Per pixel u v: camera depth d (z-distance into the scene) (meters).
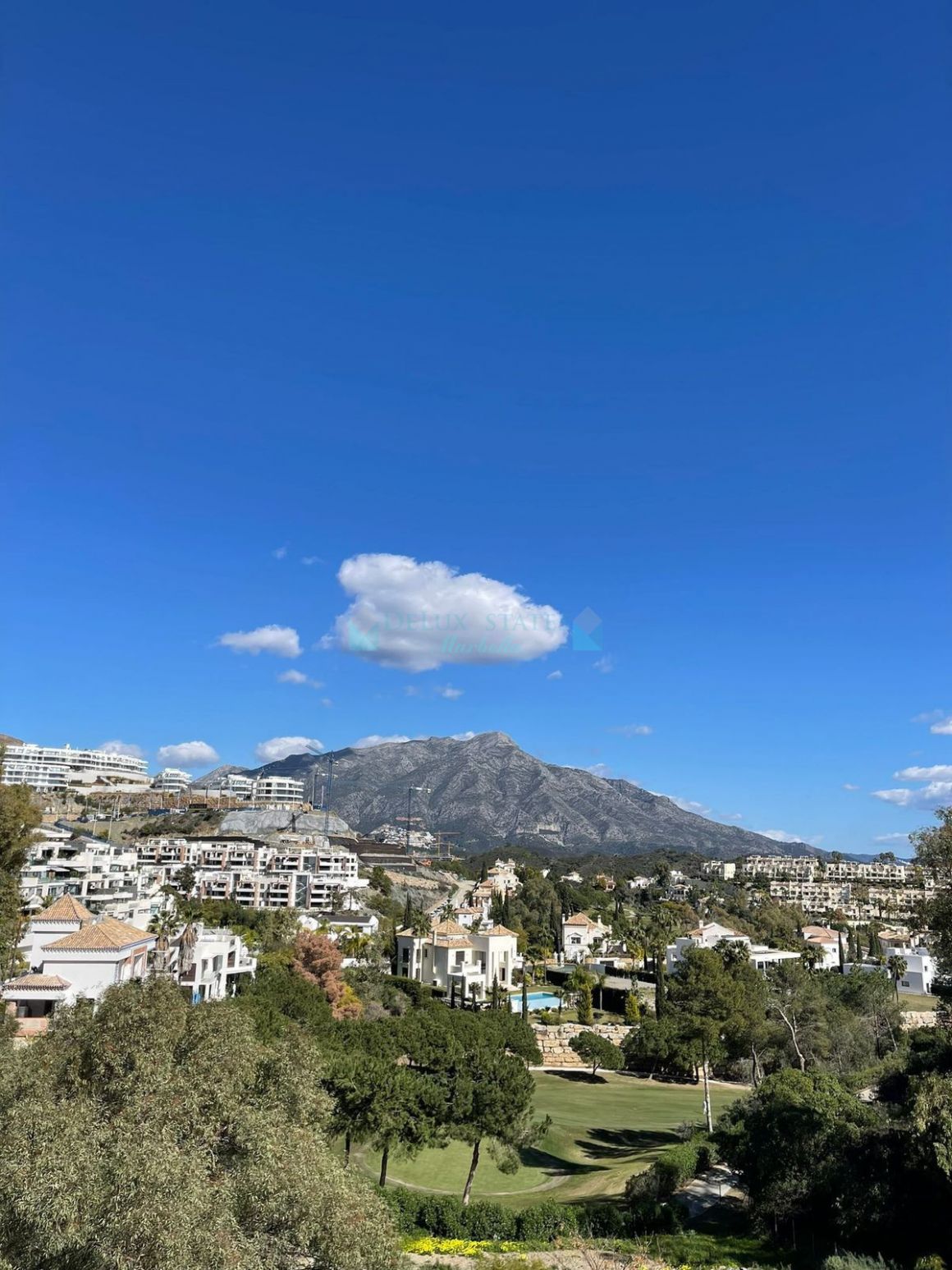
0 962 49.91
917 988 120.00
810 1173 28.67
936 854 28.86
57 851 114.25
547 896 185.38
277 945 94.06
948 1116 24.91
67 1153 13.55
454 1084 33.47
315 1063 21.59
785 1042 61.03
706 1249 27.70
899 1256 24.92
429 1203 30.00
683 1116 58.38
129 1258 12.58
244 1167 16.30
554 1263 26.06
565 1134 51.28
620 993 102.94
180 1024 19.86
